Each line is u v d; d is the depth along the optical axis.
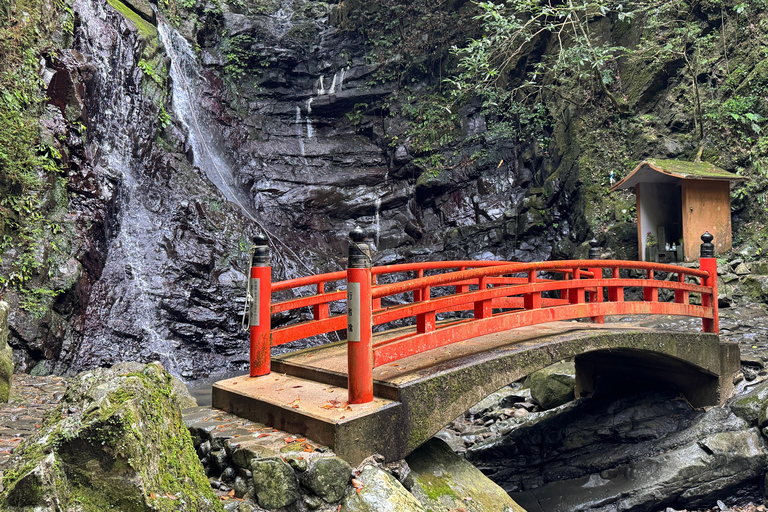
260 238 4.16
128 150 11.08
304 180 15.32
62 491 1.91
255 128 16.08
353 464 2.94
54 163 8.69
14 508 1.79
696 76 10.95
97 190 9.51
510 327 4.09
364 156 16.19
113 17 11.62
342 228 15.07
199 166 13.80
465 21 15.49
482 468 6.02
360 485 2.85
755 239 9.38
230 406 3.75
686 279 8.85
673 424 5.70
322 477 2.76
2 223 7.61
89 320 8.73
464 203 14.67
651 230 9.80
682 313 5.58
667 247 9.48
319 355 4.47
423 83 16.59
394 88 16.75
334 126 16.98
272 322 10.72
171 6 15.62
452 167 15.15
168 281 10.08
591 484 5.45
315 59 17.75
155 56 12.89
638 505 5.03
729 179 9.14
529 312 4.27
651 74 11.44
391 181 15.89
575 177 11.95
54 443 1.99
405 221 15.23
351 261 3.21
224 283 10.70
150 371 2.54
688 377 5.88
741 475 5.02
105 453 2.01
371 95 16.72
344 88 17.05
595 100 12.20
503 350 4.13
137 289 9.59
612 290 5.20
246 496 2.80
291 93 17.20
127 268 9.70
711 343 5.60
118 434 2.03
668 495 5.00
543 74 13.86
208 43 16.80
